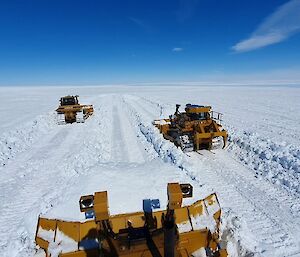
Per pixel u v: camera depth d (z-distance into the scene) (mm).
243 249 4617
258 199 6531
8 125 18594
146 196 4703
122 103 32844
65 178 8188
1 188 7656
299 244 4879
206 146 10977
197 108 10836
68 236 3846
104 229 3787
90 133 14492
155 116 20047
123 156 10164
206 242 3949
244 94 47938
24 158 10438
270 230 5281
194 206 4332
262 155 9648
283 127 15859
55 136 14312
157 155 9961
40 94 66875
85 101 37531
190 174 7773
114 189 4863
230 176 7984
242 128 15562
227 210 5828
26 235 5211
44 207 5992
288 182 7379
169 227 3047
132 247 3637
